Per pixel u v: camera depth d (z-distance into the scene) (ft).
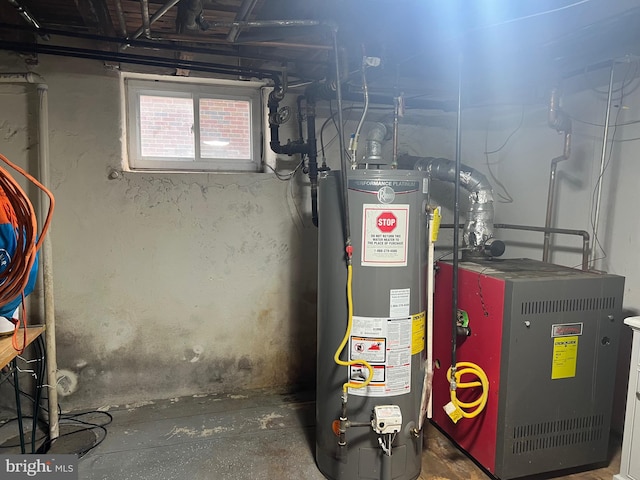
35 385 7.65
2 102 7.17
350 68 7.12
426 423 7.69
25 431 7.36
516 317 5.69
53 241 7.61
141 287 8.12
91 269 7.84
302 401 8.53
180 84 8.29
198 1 5.24
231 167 8.65
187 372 8.55
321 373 6.19
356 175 5.52
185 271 8.32
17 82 7.07
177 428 7.47
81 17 6.95
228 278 8.57
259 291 8.78
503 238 9.68
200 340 8.55
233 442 7.07
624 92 6.99
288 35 6.39
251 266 8.68
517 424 5.86
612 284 6.03
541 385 5.89
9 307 5.11
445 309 7.05
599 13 6.03
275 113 7.67
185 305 8.39
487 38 6.26
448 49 6.64
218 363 8.71
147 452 6.77
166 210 8.09
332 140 8.89
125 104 8.00
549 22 6.25
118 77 7.67
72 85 7.46
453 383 6.00
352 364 5.66
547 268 6.59
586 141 7.70
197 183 8.21
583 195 7.79
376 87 8.22
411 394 5.90
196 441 7.09
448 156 9.64
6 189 3.83
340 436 5.65
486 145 9.87
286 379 9.13
